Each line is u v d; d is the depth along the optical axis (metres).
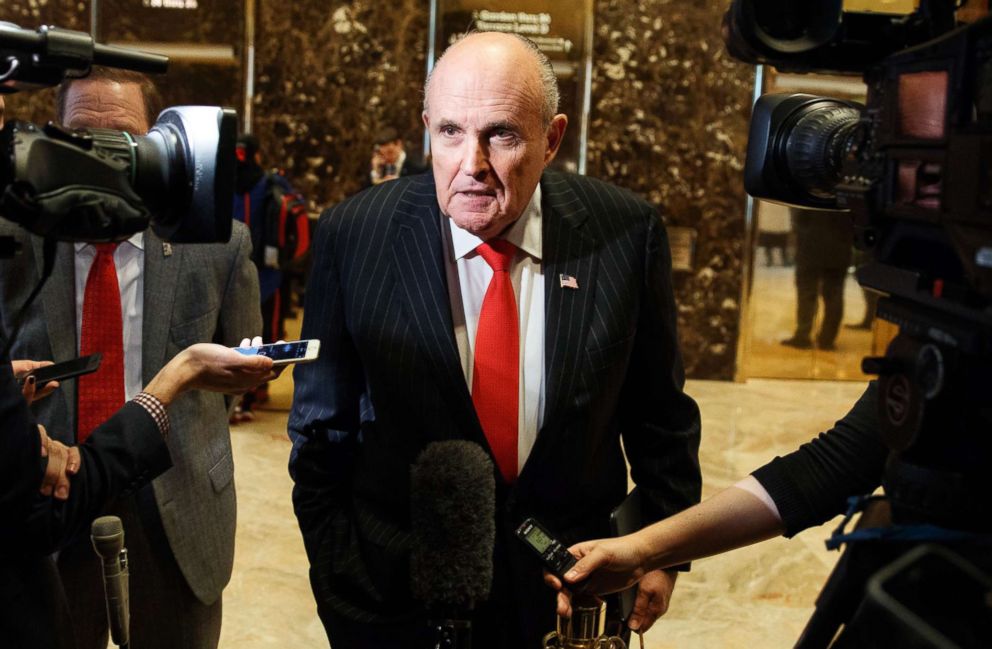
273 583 4.25
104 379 2.33
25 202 1.26
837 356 8.09
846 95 7.60
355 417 2.03
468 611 1.55
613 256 1.97
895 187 1.17
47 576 1.67
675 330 2.06
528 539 1.68
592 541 1.71
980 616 0.86
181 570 2.36
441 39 7.64
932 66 1.09
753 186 1.58
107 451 1.67
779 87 7.66
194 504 2.39
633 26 7.60
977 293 1.02
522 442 1.91
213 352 1.82
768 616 4.08
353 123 7.72
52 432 2.28
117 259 2.38
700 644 3.85
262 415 6.52
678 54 7.64
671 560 1.70
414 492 1.52
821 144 1.45
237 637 3.83
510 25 7.61
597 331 1.92
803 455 1.67
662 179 7.77
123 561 1.65
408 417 1.90
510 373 1.90
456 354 1.88
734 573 4.42
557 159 7.75
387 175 7.33
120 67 1.47
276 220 6.25
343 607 1.94
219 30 7.59
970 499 1.08
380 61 7.67
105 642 2.39
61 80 1.45
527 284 1.95
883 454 1.60
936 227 1.10
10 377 1.48
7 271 2.24
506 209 1.81
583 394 1.89
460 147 1.78
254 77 7.66
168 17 7.57
